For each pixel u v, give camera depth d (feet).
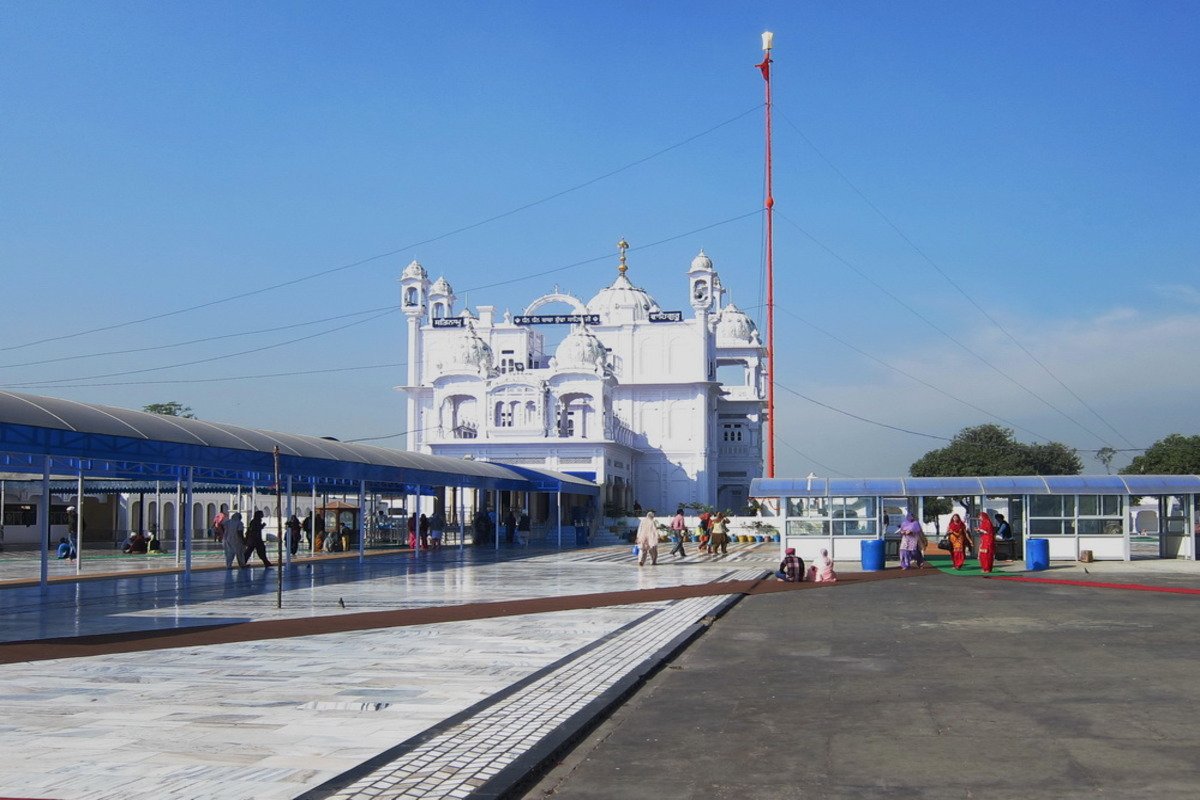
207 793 27.58
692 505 268.00
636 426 297.53
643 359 300.61
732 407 330.95
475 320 312.71
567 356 275.59
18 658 52.80
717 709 40.34
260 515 126.11
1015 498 155.63
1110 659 51.85
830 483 140.87
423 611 76.38
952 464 352.69
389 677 46.34
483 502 215.72
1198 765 30.63
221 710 38.78
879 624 68.95
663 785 29.50
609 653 53.72
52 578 114.01
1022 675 47.16
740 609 80.07
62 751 32.24
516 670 48.21
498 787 27.99
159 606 81.56
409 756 31.42
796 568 107.76
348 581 108.99
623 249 339.98
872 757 32.17
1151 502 223.51
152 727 35.78
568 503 244.63
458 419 271.28
